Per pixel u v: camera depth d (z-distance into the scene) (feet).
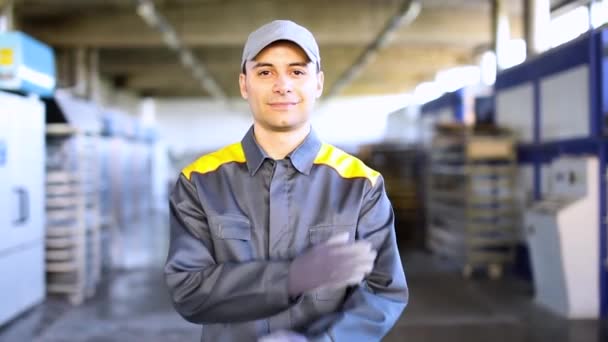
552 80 17.62
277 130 3.97
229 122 74.84
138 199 45.62
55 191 17.99
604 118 14.80
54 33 33.55
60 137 18.71
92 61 37.81
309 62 3.85
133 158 43.73
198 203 3.94
